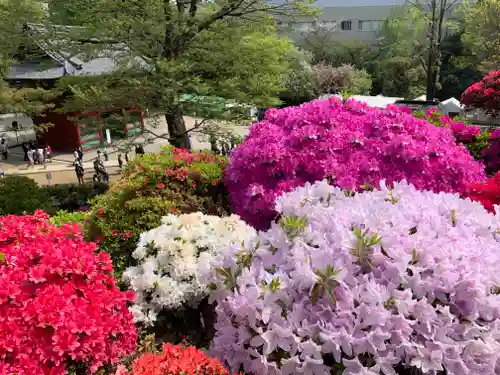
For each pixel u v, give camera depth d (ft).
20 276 7.95
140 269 11.64
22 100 47.88
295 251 7.86
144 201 14.64
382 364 6.82
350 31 140.77
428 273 7.55
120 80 34.53
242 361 7.80
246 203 15.83
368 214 8.48
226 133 37.11
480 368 7.00
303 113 16.55
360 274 7.41
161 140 71.36
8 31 35.27
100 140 77.05
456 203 9.40
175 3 37.37
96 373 7.94
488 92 46.44
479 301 7.19
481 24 100.73
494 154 21.13
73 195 31.68
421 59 93.56
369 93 108.06
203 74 37.37
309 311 7.35
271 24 39.47
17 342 7.15
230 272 8.35
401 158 15.25
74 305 7.89
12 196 24.21
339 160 15.30
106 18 33.37
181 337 11.16
